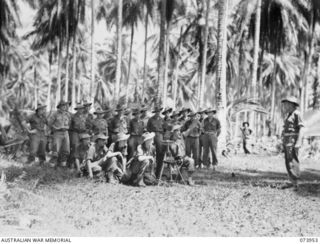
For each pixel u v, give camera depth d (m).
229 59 48.00
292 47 49.00
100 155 12.86
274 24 39.34
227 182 13.16
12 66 50.16
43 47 45.66
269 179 14.11
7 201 8.73
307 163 21.56
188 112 16.88
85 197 9.84
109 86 69.00
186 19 43.22
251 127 35.56
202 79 34.31
